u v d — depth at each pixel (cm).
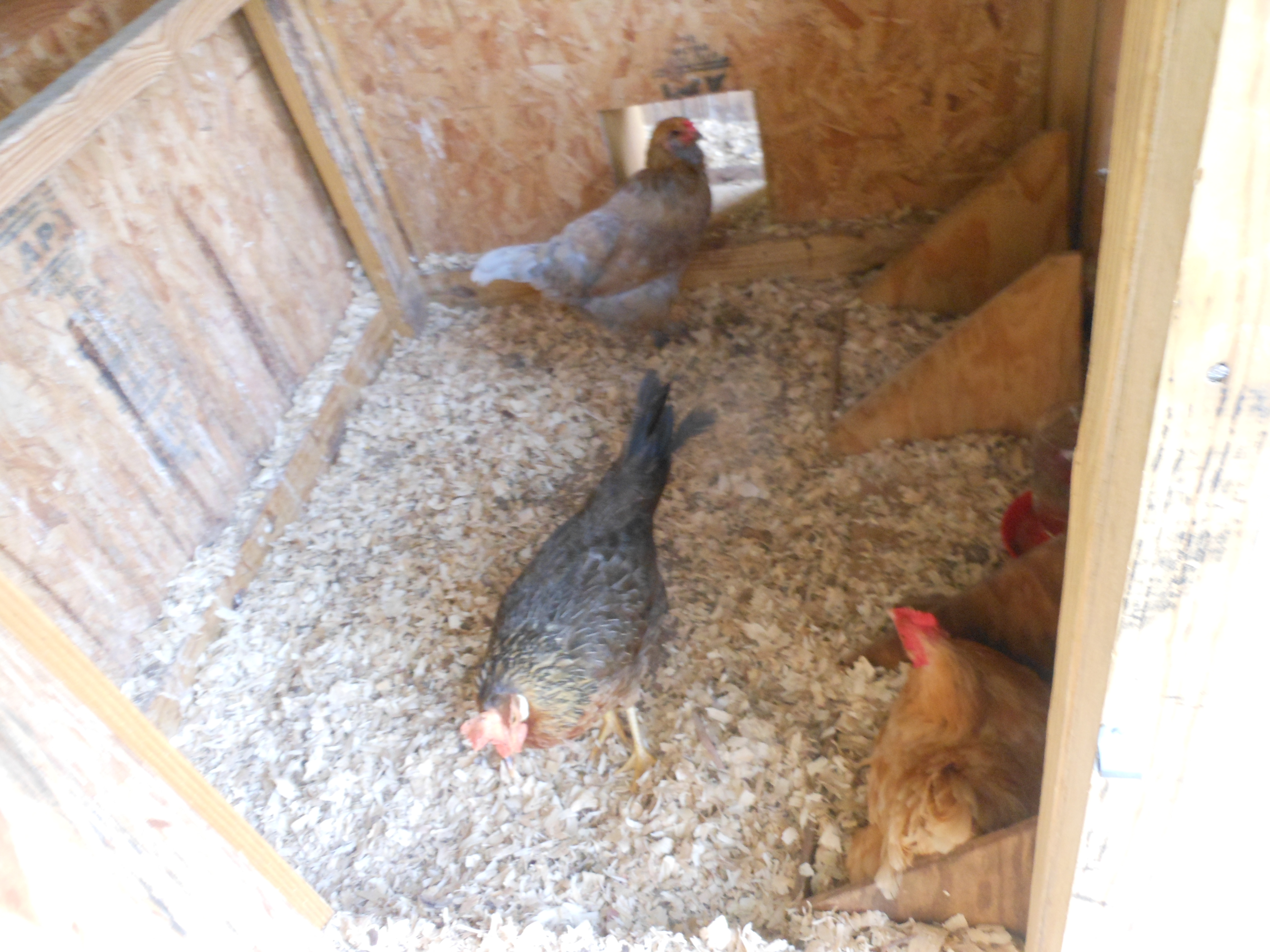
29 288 122
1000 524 140
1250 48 29
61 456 126
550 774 127
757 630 136
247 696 139
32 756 56
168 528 143
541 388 177
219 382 153
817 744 123
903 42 156
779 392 166
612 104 168
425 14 159
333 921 94
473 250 191
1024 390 143
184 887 70
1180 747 53
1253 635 46
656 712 131
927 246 163
